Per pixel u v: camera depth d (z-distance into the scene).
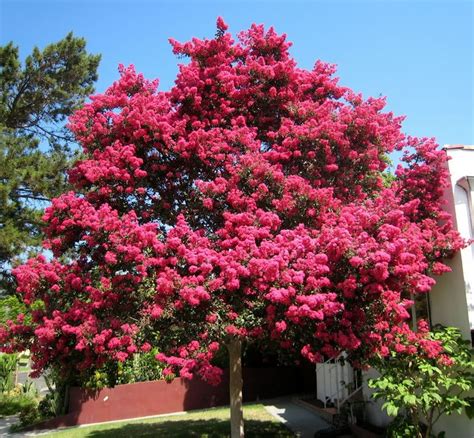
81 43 21.86
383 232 6.80
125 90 9.84
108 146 8.92
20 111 21.81
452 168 9.15
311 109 9.55
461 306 8.54
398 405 7.52
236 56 10.32
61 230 8.35
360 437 10.45
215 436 11.45
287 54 10.52
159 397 17.11
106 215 7.77
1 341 7.77
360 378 11.98
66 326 7.10
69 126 9.38
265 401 17.66
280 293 6.55
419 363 7.75
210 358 7.12
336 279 6.98
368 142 9.40
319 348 7.28
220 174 9.13
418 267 7.14
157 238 8.10
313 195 8.10
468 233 8.85
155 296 7.27
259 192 8.29
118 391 16.59
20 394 20.62
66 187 17.80
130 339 7.03
